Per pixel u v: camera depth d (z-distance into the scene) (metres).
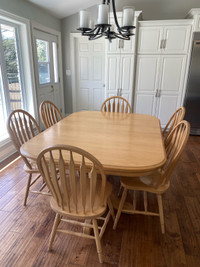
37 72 3.58
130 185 1.49
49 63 4.04
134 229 1.61
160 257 1.37
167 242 1.49
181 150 1.35
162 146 1.43
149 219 1.72
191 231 1.59
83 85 4.74
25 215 1.73
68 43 4.44
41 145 1.41
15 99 3.17
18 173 2.38
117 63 3.75
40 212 1.77
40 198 1.95
